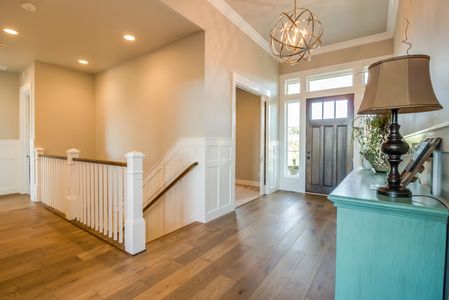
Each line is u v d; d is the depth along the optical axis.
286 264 2.15
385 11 3.65
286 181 5.52
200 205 3.30
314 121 5.12
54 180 3.77
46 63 4.51
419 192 1.27
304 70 5.22
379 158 2.37
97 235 2.74
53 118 4.62
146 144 4.10
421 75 1.03
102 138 5.01
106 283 1.84
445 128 1.16
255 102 6.20
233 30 3.82
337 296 1.17
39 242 2.59
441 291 0.96
